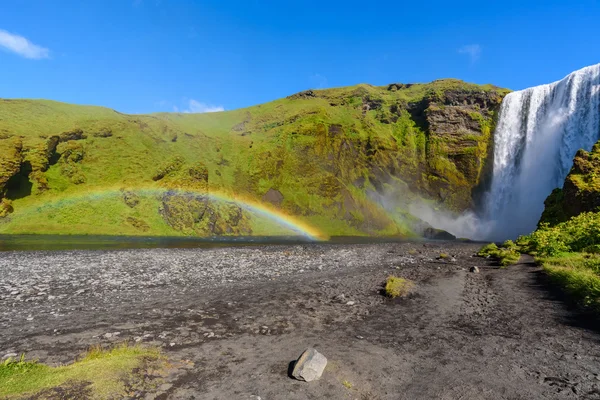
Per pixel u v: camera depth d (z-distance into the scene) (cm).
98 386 610
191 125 9844
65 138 6156
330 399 665
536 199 8606
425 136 11388
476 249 4728
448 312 1380
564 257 2309
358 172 10350
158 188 6378
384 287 1886
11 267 2161
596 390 713
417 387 726
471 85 13288
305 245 4847
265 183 8656
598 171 4222
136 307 1389
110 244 3888
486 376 782
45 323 1136
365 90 14212
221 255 3228
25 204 5028
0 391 556
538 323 1191
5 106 6575
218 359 857
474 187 10212
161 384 682
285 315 1329
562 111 8425
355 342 1020
